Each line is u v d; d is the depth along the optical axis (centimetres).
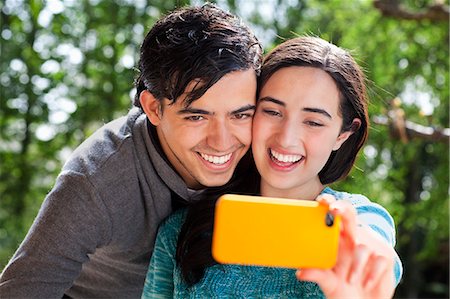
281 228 85
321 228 85
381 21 431
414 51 442
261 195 124
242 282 117
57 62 461
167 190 132
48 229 128
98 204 129
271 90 114
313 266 86
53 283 129
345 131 118
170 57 116
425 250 495
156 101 123
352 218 86
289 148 112
